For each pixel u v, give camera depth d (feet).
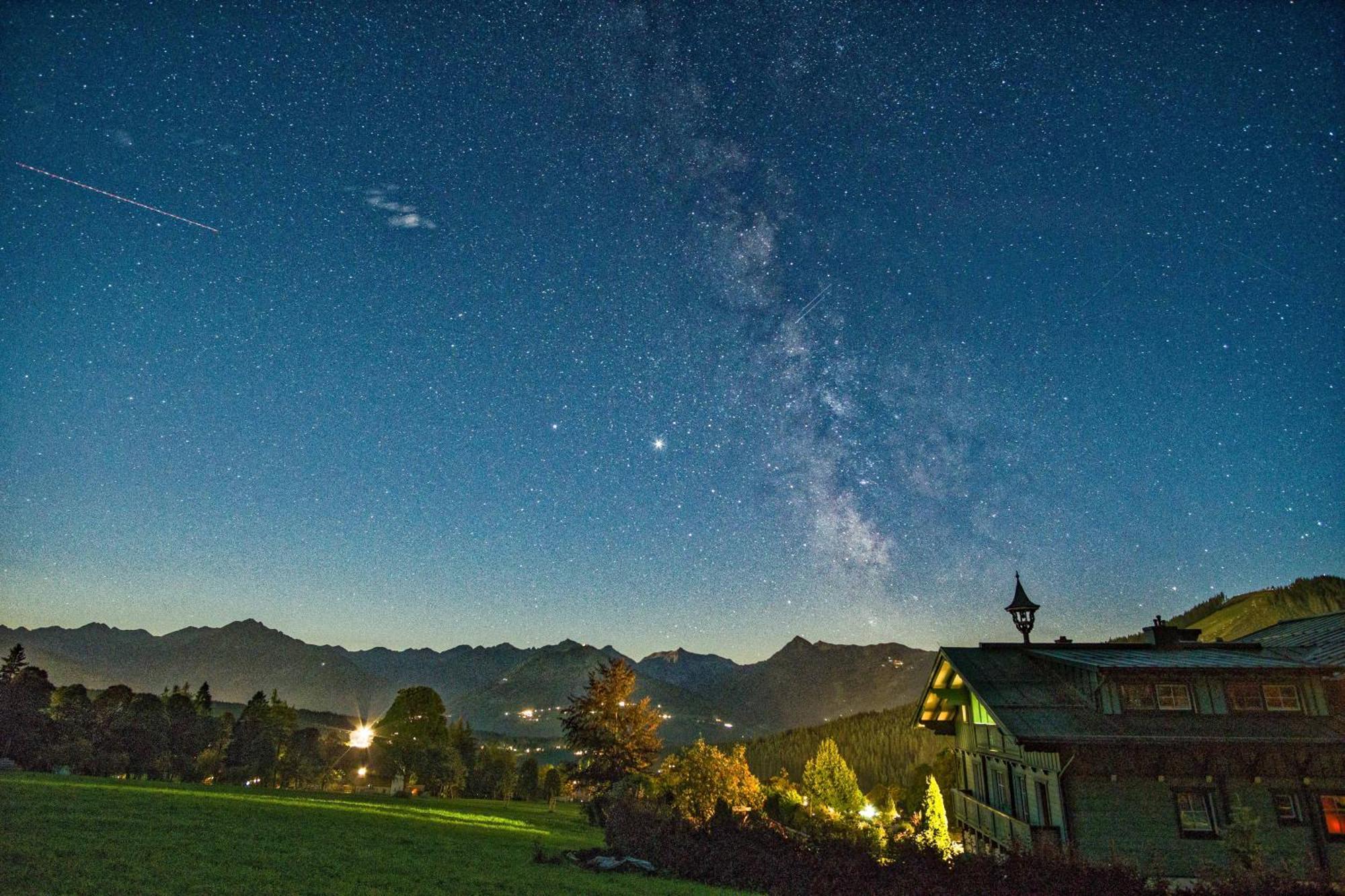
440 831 79.82
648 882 60.44
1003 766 86.07
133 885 36.27
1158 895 48.57
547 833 95.25
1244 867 57.41
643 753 153.58
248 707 258.98
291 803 88.63
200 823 58.90
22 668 186.19
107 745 183.21
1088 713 73.15
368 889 43.04
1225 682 73.26
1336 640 81.30
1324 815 65.77
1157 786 67.87
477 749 285.43
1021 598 103.19
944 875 53.83
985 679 82.43
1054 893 49.44
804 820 90.48
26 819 50.75
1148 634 93.76
